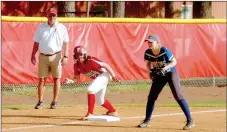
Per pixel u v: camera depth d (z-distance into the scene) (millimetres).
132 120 23812
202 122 23516
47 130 21172
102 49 34969
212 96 33719
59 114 25219
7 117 24172
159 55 21031
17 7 47531
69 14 44406
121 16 43844
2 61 32531
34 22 33312
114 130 21281
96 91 23203
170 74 21328
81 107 27734
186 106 21531
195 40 37375
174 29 36719
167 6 51094
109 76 23438
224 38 38125
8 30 32656
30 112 25734
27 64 33281
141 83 36094
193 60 37281
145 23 35969
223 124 23047
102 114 24875
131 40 35656
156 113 26000
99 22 34875
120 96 32969
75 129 21422
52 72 26875
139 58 35812
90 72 23219
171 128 21891
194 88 37469
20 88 33312
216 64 37938
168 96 33406
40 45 26453
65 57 26672
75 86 34812
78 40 34156
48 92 33594
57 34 26406
